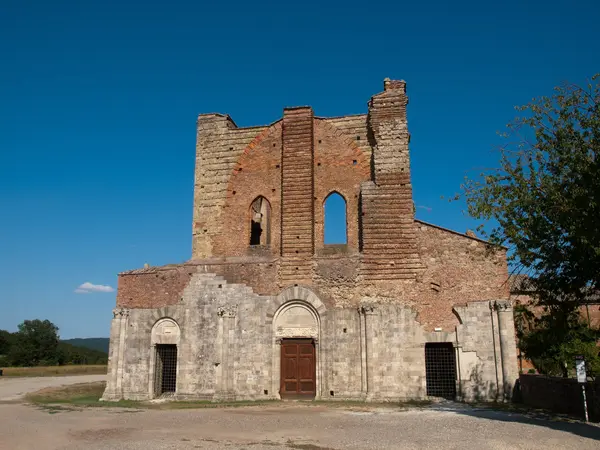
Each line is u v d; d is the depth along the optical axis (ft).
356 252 120.98
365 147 126.93
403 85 125.29
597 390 79.56
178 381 116.98
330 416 86.33
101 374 262.26
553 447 58.08
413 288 113.60
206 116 138.21
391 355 110.63
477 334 109.09
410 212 117.50
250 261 121.19
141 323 122.01
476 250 112.88
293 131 128.88
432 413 89.40
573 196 76.07
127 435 68.80
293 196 124.57
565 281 84.53
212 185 133.59
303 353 115.75
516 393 105.40
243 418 84.38
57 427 76.18
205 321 118.93
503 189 84.64
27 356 385.70
